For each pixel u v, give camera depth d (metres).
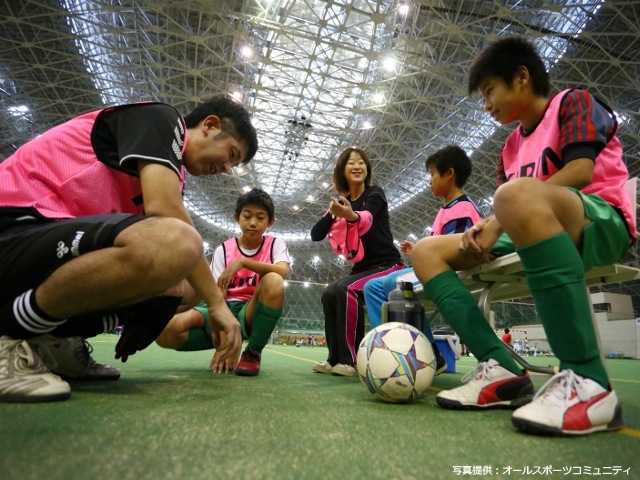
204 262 1.12
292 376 1.73
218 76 13.05
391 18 10.38
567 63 11.08
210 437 0.60
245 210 2.14
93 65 12.88
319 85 12.77
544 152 1.04
